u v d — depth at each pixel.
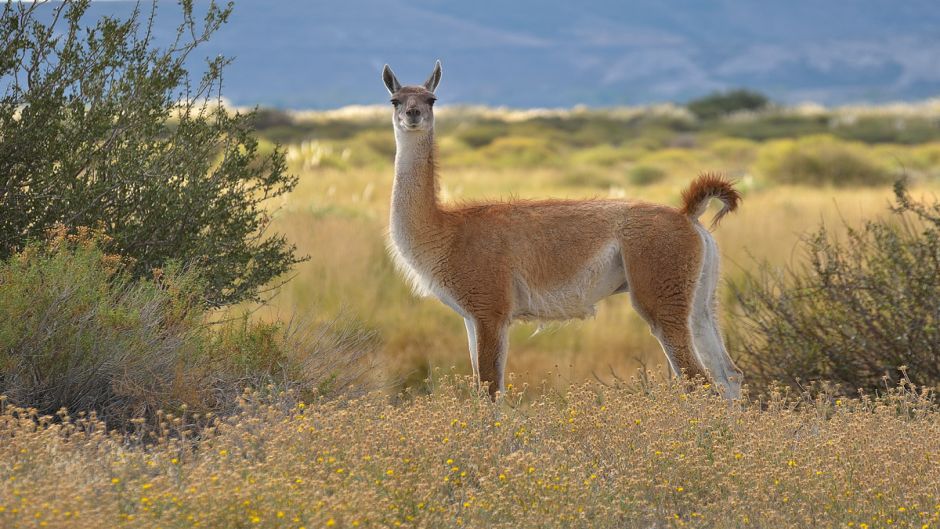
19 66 29.67
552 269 31.36
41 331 24.98
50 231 28.45
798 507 19.59
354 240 64.44
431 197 31.47
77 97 30.36
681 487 20.28
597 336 54.38
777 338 35.75
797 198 94.62
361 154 163.12
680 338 31.08
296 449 20.61
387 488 18.95
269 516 16.88
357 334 33.41
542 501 18.72
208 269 30.80
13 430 21.41
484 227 31.45
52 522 15.82
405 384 46.66
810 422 25.14
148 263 30.30
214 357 28.36
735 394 31.36
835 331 34.50
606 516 18.72
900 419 24.75
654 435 22.56
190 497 17.11
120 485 18.17
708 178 31.70
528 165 173.62
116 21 30.84
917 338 32.88
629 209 31.66
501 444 21.91
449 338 53.53
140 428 25.08
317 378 29.30
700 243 31.41
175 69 31.48
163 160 31.11
